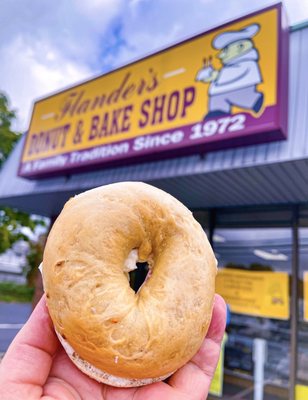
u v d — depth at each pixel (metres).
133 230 0.93
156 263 0.97
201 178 3.29
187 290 0.91
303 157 2.58
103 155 3.80
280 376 3.40
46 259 0.92
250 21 2.98
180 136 3.15
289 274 3.60
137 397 1.06
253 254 3.90
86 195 0.97
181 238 0.97
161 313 0.87
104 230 0.90
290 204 3.79
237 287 3.92
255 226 3.98
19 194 5.01
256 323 3.69
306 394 3.23
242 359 3.67
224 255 4.11
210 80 3.10
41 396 1.00
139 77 3.73
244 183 3.31
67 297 0.86
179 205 1.04
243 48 2.96
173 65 3.45
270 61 2.77
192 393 1.08
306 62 2.88
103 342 0.84
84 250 0.88
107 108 3.97
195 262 0.95
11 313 10.16
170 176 3.33
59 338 1.00
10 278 20.70
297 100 2.80
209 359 1.18
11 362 1.02
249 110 2.76
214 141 2.90
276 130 2.62
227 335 3.83
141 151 3.43
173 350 0.87
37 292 6.05
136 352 0.84
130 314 0.86
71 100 4.50
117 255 0.90
